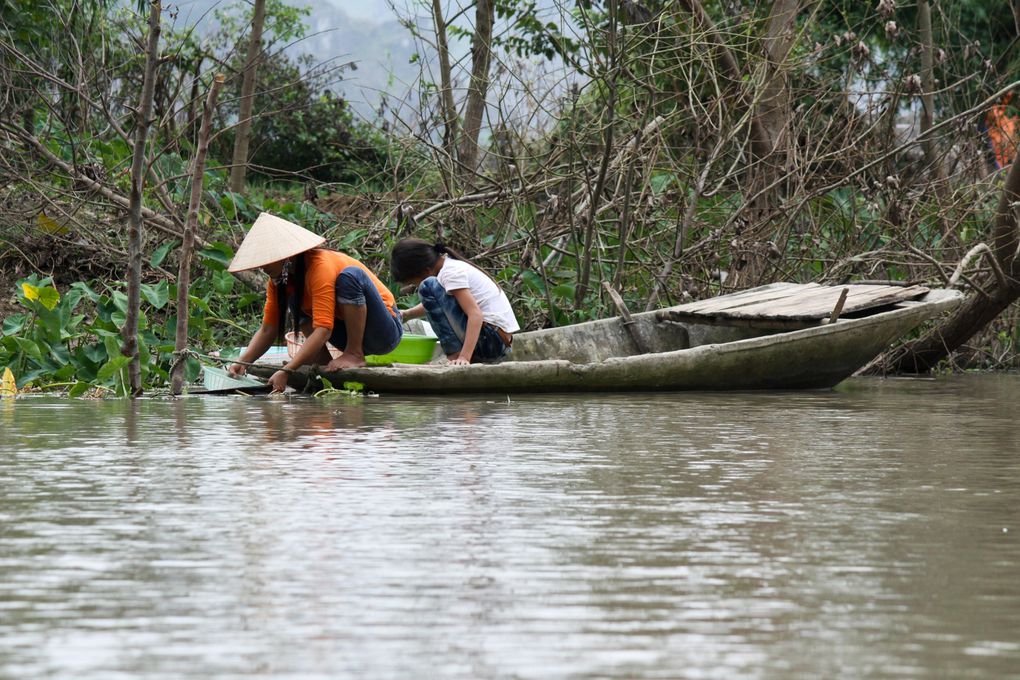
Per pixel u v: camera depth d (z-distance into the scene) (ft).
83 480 26.11
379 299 51.98
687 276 74.18
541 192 73.87
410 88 70.74
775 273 76.59
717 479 26.96
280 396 50.14
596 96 71.87
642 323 63.05
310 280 50.44
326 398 49.47
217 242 64.90
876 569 17.94
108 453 30.83
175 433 35.63
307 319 53.11
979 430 38.47
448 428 37.68
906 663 13.37
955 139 77.46
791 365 55.26
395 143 74.38
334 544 19.48
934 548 19.45
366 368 50.60
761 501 23.95
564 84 69.72
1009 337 83.20
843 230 79.05
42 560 18.28
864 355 56.39
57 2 75.51
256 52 81.00
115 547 19.19
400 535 20.25
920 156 80.94
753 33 84.23
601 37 72.90
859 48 74.64
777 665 13.30
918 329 78.07
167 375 55.62
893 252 71.77
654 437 35.55
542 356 60.29
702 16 78.13
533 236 69.21
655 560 18.47
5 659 13.47
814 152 76.23
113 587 16.65
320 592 16.42
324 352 53.47
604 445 33.37
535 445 33.22
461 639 14.26
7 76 69.87
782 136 77.46
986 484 26.43
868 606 15.80
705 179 75.66
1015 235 69.51
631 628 14.74
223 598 16.08
